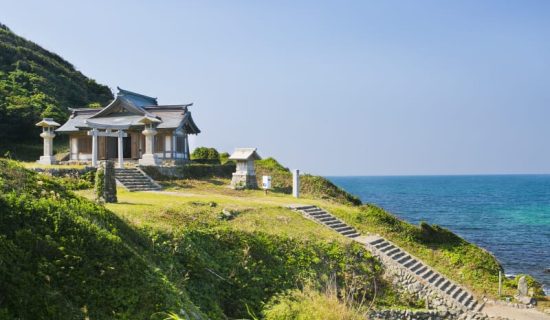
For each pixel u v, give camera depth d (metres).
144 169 37.09
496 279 29.41
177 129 44.62
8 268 10.16
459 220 73.69
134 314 11.52
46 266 10.87
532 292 27.77
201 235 20.36
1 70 71.50
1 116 57.09
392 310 23.16
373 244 28.25
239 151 39.62
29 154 55.69
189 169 41.12
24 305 9.73
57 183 16.22
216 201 29.14
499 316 24.69
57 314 10.05
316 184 44.06
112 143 46.78
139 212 21.80
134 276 12.47
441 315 24.27
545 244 52.22
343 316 16.20
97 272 11.77
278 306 17.30
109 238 12.96
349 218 32.47
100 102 83.00
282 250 22.91
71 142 46.94
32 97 65.19
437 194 149.38
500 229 63.78
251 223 25.47
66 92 76.25
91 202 16.44
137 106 45.97
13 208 11.77
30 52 80.50
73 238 12.06
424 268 28.20
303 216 29.78
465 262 30.61
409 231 32.38
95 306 11.02
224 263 19.75
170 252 17.67
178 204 25.94
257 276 20.27
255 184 40.16
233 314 17.91
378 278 25.52
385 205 100.62
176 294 13.41
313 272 22.50
